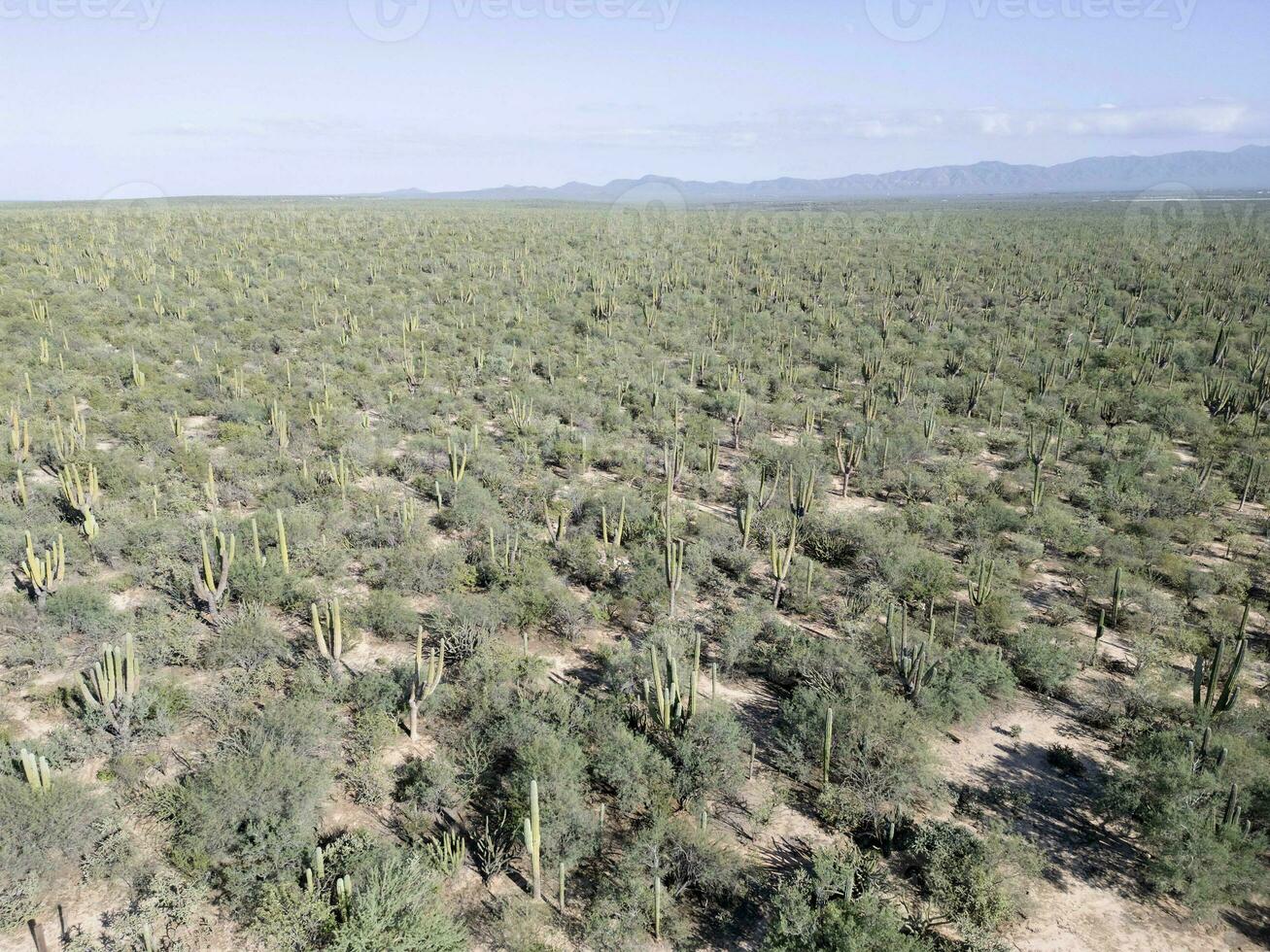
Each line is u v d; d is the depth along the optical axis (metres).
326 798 12.17
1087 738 14.66
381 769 12.62
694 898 10.98
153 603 16.95
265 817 10.86
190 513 21.00
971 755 14.08
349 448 25.78
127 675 13.24
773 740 14.08
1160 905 11.15
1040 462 25.78
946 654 15.93
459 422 30.45
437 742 13.55
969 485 25.61
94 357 34.31
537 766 11.88
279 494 22.12
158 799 11.70
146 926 9.77
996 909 10.45
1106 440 29.52
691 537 21.66
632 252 75.88
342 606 17.55
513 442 28.22
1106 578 19.41
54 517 20.20
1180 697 15.28
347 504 22.25
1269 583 20.23
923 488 25.47
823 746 12.89
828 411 33.62
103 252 58.19
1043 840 12.20
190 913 10.10
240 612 16.58
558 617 17.19
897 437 28.59
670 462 24.69
